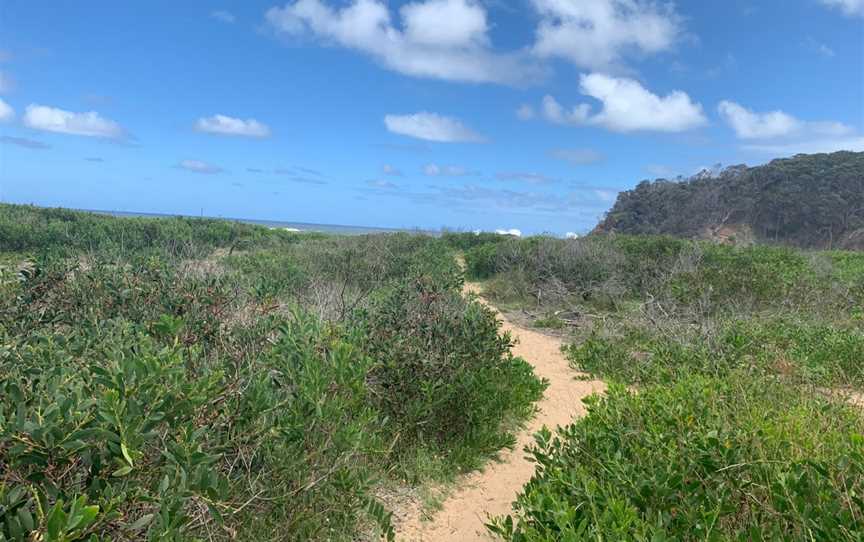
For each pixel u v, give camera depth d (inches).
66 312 183.9
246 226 772.0
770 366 240.2
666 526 98.8
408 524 141.7
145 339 118.6
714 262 526.6
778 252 595.2
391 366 172.7
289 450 121.3
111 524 80.9
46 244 508.7
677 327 307.0
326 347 153.8
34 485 80.4
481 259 613.9
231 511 105.4
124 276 200.8
